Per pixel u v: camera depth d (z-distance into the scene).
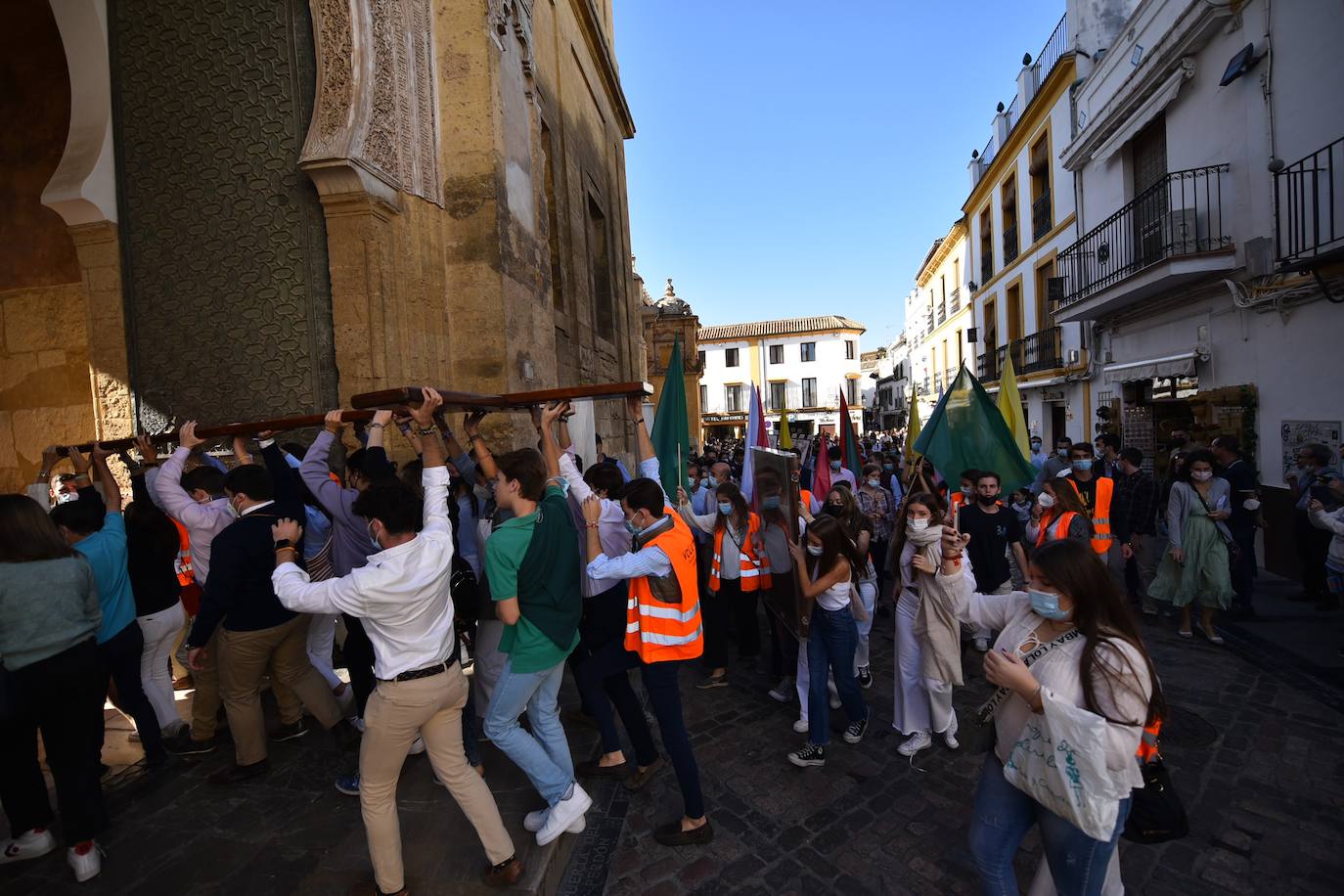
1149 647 5.62
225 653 3.44
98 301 5.49
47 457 3.87
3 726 2.77
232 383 5.38
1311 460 6.38
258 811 3.30
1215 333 8.79
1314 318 7.07
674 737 3.12
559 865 2.94
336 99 5.05
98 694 2.90
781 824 3.29
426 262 5.86
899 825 3.27
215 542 3.32
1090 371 12.95
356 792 3.42
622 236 16.02
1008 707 2.12
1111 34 13.59
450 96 6.18
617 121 15.91
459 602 3.49
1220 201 8.52
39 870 2.91
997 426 6.23
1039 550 2.07
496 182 6.18
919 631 3.88
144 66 5.46
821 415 54.78
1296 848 3.02
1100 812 1.81
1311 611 6.34
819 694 3.81
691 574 3.19
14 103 5.97
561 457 3.49
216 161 5.38
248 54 5.33
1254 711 4.34
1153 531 6.69
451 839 2.95
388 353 5.26
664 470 5.52
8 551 2.66
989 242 20.91
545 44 9.51
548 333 7.74
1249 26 7.96
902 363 40.25
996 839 2.16
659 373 26.67
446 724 2.59
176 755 3.87
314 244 5.25
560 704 4.72
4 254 5.96
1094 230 11.35
